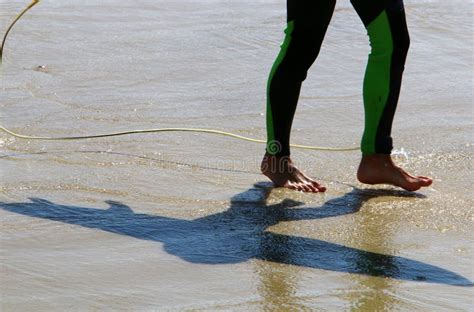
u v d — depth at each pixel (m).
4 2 10.80
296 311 4.05
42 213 5.17
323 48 9.22
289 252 4.73
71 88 7.73
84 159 6.10
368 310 4.07
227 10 10.88
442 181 5.90
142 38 9.48
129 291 4.21
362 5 5.61
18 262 4.50
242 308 4.07
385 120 5.68
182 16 10.55
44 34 9.49
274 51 9.10
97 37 9.48
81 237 4.85
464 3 11.30
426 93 7.88
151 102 7.42
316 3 5.58
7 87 7.70
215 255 4.66
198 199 5.49
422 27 10.09
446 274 4.49
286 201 5.52
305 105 7.49
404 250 4.79
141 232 4.95
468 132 6.86
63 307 4.03
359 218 5.26
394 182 5.71
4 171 5.82
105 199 5.43
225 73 8.34
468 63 8.86
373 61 5.66
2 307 4.01
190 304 4.09
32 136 6.51
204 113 7.19
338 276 4.44
